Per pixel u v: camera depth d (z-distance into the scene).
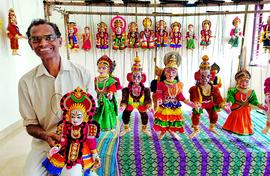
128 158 1.44
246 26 3.26
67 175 1.01
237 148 1.50
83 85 1.20
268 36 2.02
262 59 3.16
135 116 2.22
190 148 1.51
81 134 1.05
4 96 2.37
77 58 3.41
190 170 1.46
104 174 1.44
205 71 1.59
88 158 1.08
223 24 3.43
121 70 3.47
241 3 1.89
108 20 3.33
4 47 2.38
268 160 1.45
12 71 2.54
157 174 1.46
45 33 1.04
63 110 1.05
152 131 1.81
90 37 3.32
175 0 2.05
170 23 3.27
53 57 1.09
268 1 1.82
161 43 3.10
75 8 3.26
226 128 1.61
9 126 2.43
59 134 1.05
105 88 1.66
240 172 1.46
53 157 1.04
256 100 1.55
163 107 1.58
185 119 2.12
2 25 2.35
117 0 3.19
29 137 2.31
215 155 1.44
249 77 1.56
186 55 3.49
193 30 3.41
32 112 1.17
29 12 3.01
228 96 1.58
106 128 1.67
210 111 1.71
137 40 3.05
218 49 3.51
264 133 1.58
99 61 1.67
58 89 1.13
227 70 3.57
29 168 1.05
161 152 1.46
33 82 1.13
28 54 2.96
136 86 1.64
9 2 2.50
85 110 1.05
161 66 3.42
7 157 1.89
